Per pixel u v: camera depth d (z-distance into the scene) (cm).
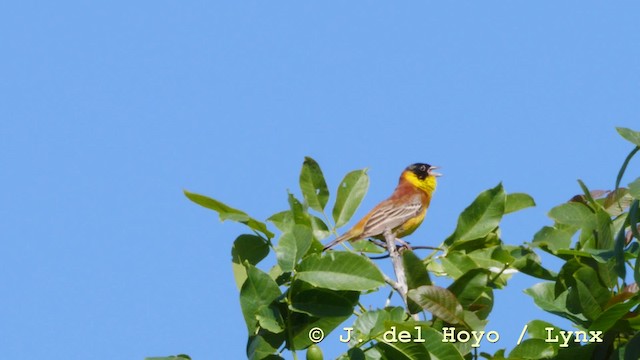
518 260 1117
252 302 1035
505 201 1195
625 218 1147
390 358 988
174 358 1004
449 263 1165
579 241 1135
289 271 1039
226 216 1103
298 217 1213
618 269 1020
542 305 1077
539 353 1028
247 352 1033
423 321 1025
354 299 1041
